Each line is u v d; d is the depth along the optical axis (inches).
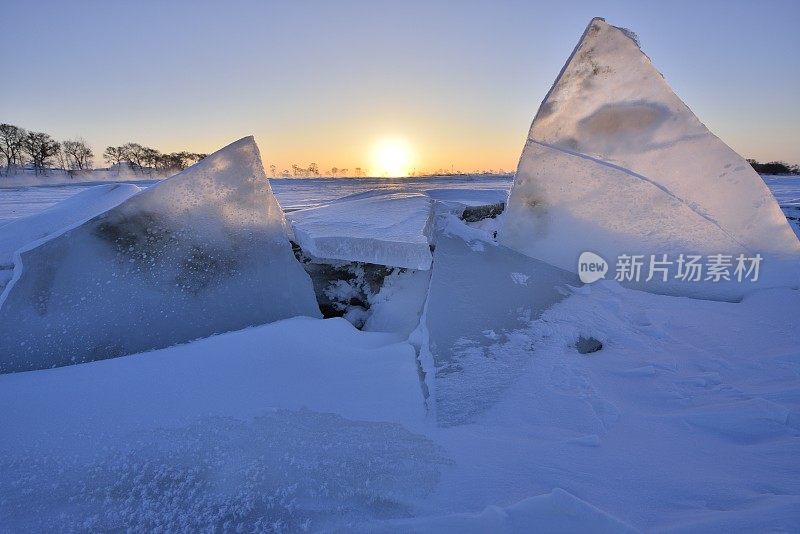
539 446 75.5
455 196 284.4
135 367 109.8
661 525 53.3
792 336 119.0
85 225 127.7
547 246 173.0
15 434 84.8
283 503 63.2
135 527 60.1
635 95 151.6
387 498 63.6
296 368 109.2
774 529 48.3
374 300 171.6
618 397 93.0
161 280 134.0
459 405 93.0
